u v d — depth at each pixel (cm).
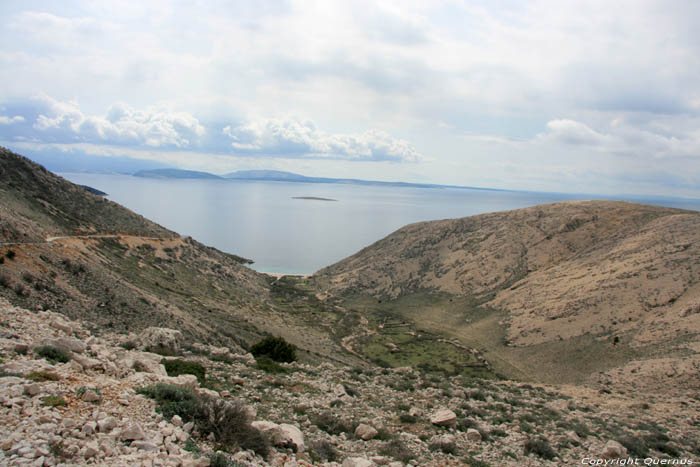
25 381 814
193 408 900
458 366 6619
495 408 1939
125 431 726
